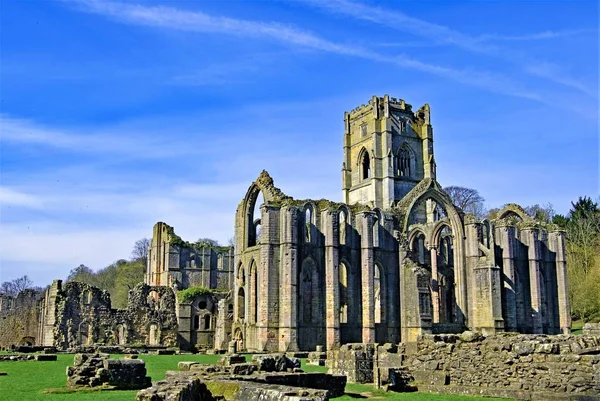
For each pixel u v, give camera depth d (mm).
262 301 69875
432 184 85250
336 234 73188
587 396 25531
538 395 27031
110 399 23859
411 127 123188
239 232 80625
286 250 70000
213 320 91812
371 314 73000
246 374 27359
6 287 177500
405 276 76625
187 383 21016
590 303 96875
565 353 27562
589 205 129500
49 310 82125
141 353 61906
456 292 81500
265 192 74375
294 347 68000
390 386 31703
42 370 36812
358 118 127375
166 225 117688
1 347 90062
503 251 82562
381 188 118500
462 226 82875
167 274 113250
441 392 31000
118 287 168250
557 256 87062
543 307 84312
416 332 73875
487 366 30141
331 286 71500
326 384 28484
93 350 62875
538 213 135125
